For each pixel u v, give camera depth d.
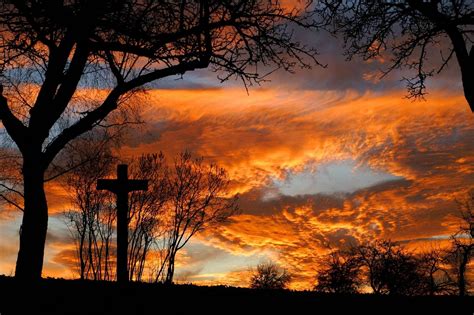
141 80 15.38
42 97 14.51
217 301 12.93
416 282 27.86
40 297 12.39
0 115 14.27
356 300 13.86
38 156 14.48
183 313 12.02
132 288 13.50
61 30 14.80
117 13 14.55
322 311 12.77
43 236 14.43
